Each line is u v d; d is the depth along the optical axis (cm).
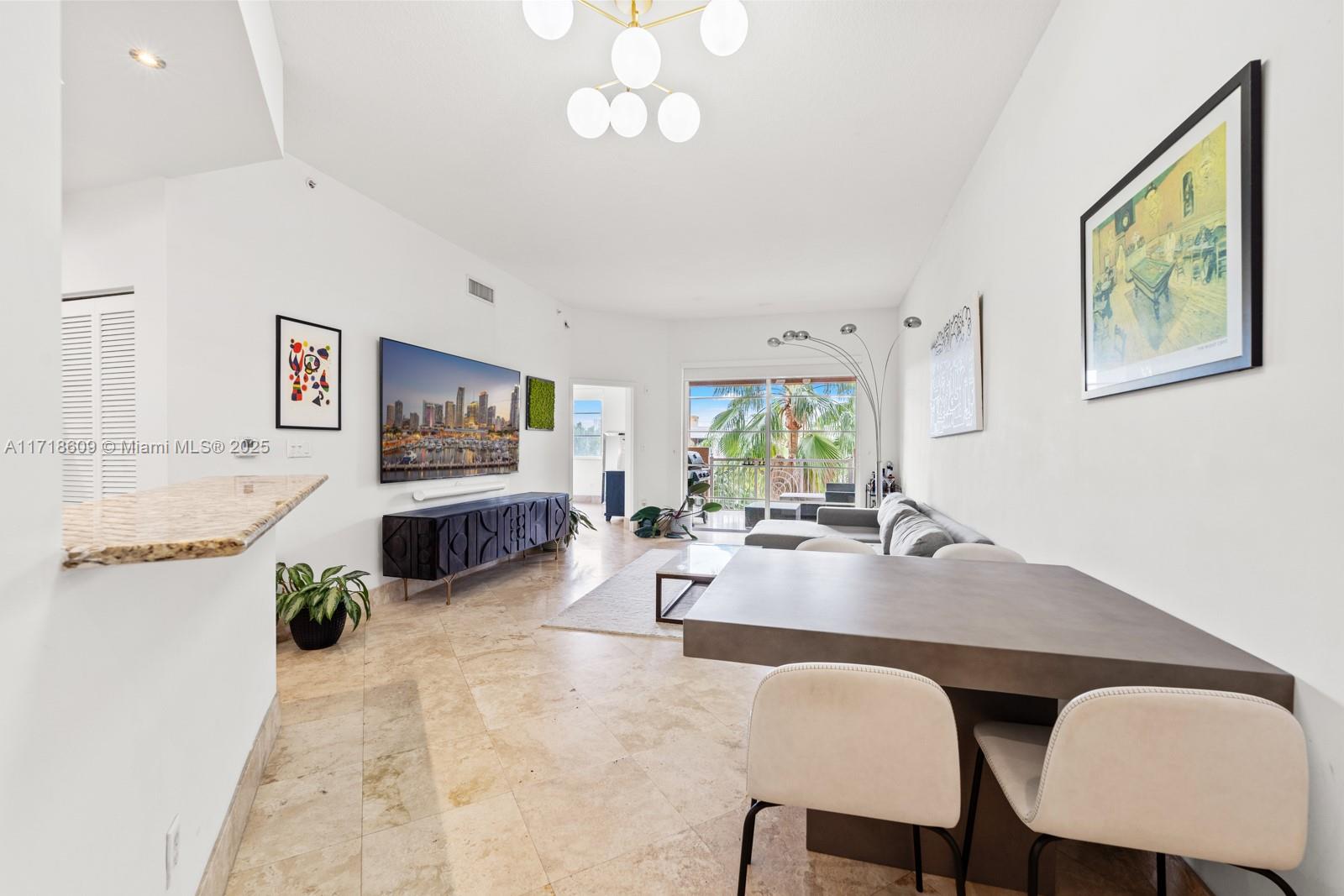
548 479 624
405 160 329
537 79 254
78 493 275
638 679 277
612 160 327
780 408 740
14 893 73
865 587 173
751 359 734
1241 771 96
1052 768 105
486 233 445
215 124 225
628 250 482
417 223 424
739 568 199
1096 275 177
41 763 79
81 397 274
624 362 730
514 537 478
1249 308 115
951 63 242
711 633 138
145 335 266
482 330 508
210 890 137
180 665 125
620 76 201
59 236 82
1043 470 226
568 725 232
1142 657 117
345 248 361
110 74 196
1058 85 211
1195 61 134
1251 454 118
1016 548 258
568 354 667
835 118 284
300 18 218
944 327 407
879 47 233
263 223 308
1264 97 113
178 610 125
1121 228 162
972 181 331
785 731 116
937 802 111
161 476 265
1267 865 97
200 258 278
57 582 82
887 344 684
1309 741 105
